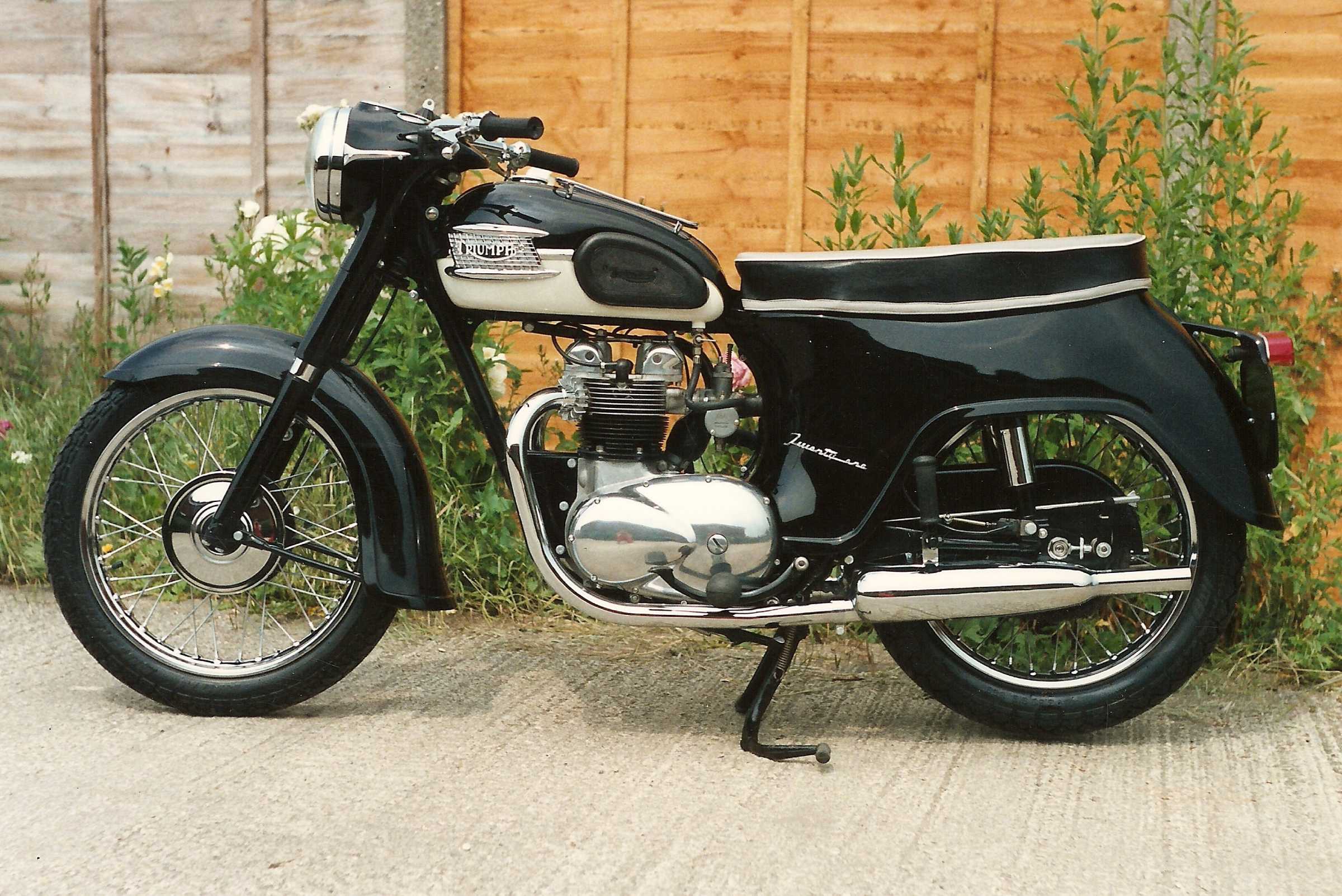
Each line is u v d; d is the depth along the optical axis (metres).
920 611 2.57
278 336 2.80
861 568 2.65
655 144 4.52
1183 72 3.85
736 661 3.31
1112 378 2.57
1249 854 2.20
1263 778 2.56
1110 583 2.60
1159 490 3.24
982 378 2.57
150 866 2.07
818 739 2.74
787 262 2.59
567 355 2.62
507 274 2.58
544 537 2.62
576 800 2.36
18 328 5.30
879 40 4.33
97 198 5.20
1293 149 3.94
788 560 2.63
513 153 2.56
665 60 4.48
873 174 4.38
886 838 2.23
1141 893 2.04
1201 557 2.68
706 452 3.18
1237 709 3.01
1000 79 4.27
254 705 2.76
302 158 5.01
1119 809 2.39
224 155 5.09
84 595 2.75
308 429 2.77
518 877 2.05
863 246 3.53
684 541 2.52
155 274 4.48
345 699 2.94
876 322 2.59
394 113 2.66
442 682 3.08
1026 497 2.64
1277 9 3.93
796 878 2.06
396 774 2.47
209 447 3.19
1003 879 2.08
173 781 2.41
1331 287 3.92
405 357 3.69
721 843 2.19
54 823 2.22
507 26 4.59
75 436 2.75
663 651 3.37
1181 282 3.43
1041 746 2.73
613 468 2.62
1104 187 4.19
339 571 2.73
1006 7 4.23
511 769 2.51
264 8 4.95
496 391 3.73
